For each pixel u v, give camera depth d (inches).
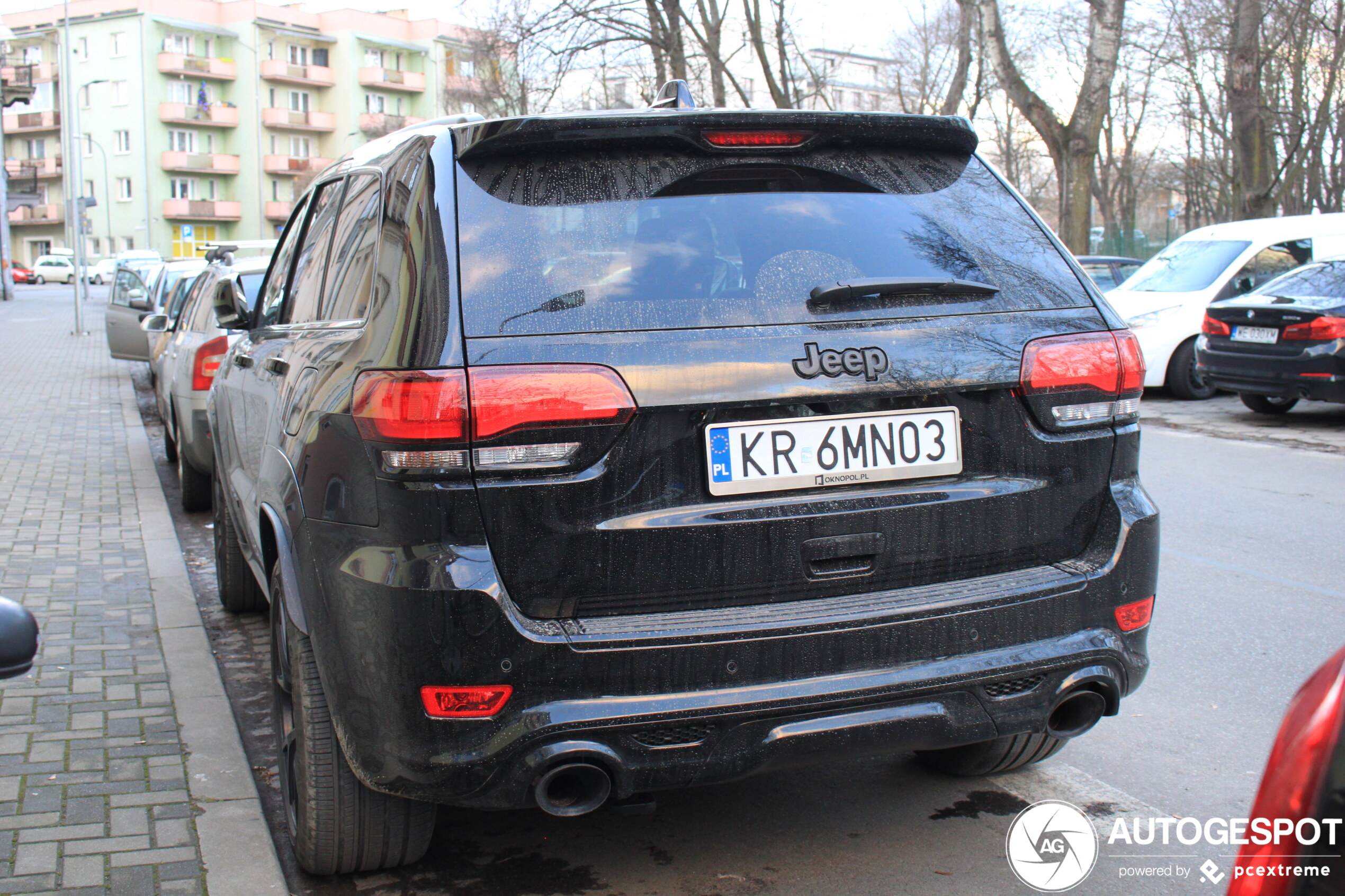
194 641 199.2
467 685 95.9
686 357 100.4
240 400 167.9
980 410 109.9
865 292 107.4
